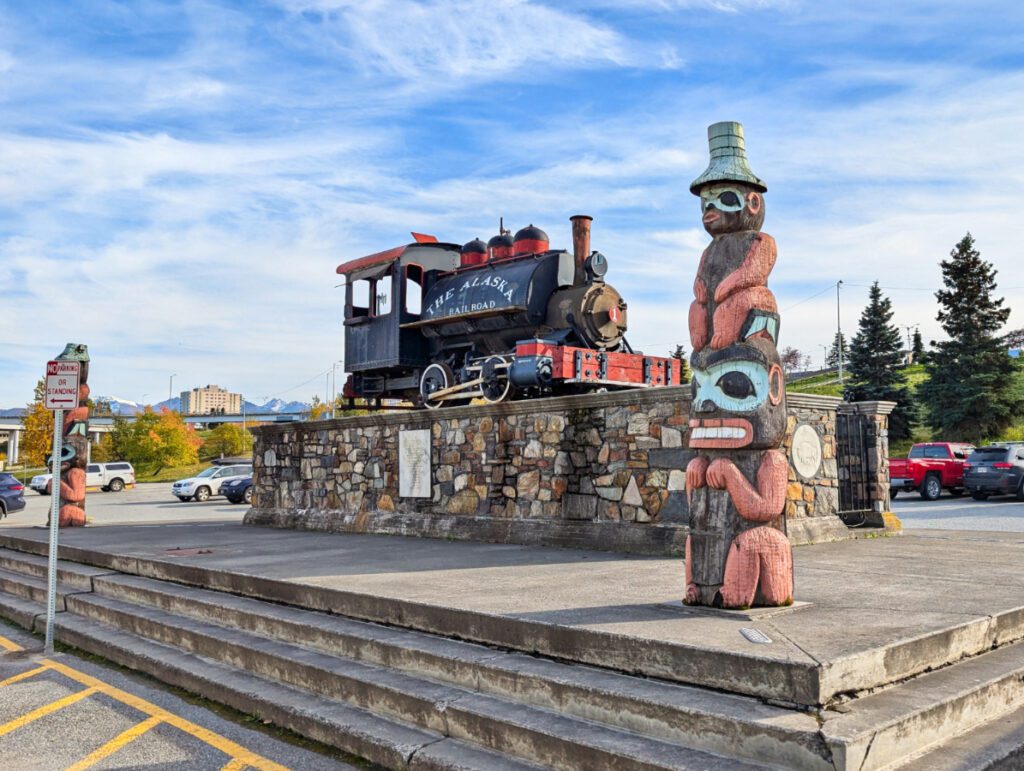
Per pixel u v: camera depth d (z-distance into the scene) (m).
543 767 3.73
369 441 12.09
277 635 5.95
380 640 5.09
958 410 32.59
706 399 4.90
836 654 3.61
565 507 9.12
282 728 4.85
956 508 16.86
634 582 6.18
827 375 61.91
